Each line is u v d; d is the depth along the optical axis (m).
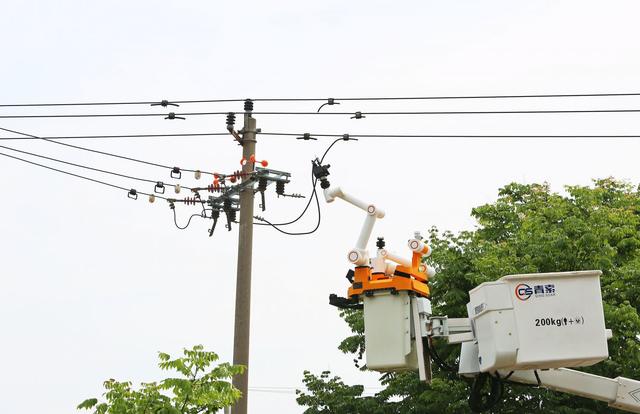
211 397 18.03
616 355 31.84
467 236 36.53
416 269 15.84
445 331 15.65
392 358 15.29
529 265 33.50
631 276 33.44
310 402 39.25
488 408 16.45
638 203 41.72
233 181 24.70
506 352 15.09
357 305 16.08
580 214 36.75
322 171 16.58
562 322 15.20
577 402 34.28
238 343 23.27
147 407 17.83
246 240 24.12
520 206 41.44
